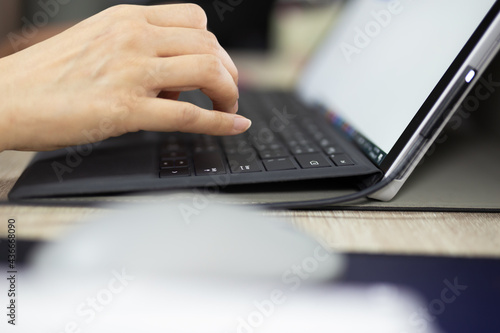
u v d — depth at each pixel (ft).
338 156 1.22
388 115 1.26
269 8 3.52
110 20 1.28
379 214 1.01
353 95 1.62
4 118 1.12
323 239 0.86
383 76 1.45
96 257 0.83
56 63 1.20
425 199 1.08
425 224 0.95
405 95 1.23
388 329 0.90
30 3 2.83
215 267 0.79
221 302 0.87
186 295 0.87
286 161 1.19
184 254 0.81
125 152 1.29
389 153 1.12
